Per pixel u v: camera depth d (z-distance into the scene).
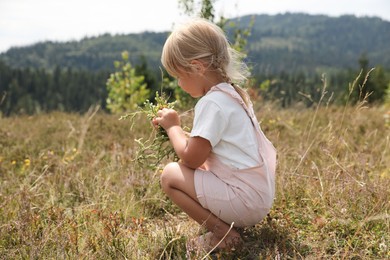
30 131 6.84
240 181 2.70
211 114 2.62
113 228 2.99
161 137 3.03
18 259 2.73
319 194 3.46
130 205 3.61
